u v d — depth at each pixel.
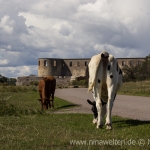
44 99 21.00
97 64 11.36
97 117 12.78
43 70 125.56
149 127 11.50
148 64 84.81
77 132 10.73
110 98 11.30
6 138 9.75
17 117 15.25
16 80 119.06
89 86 11.70
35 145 8.84
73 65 126.88
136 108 19.77
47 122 13.30
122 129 11.40
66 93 42.12
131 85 53.94
